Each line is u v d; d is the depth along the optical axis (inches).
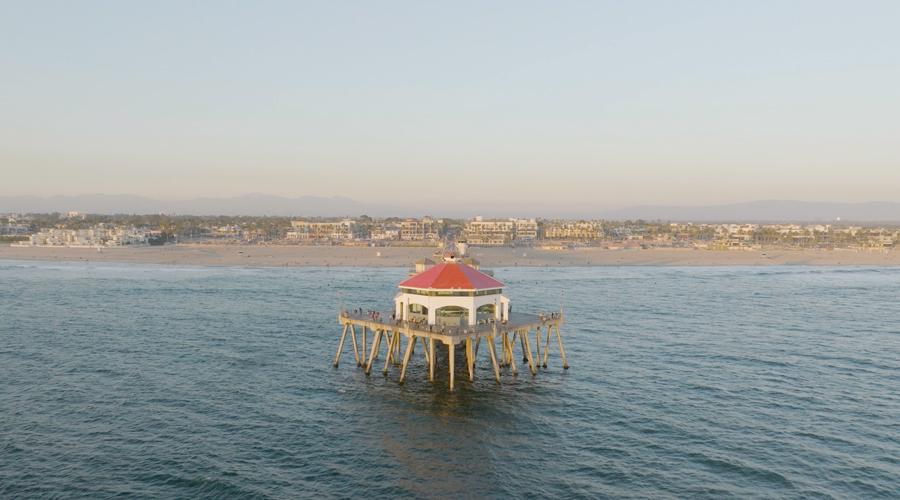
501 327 2245.3
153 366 2460.6
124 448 1640.0
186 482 1451.8
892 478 1489.9
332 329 3284.9
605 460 1599.4
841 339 3097.9
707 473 1520.7
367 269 7327.8
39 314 3654.0
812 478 1491.1
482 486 1457.9
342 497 1395.2
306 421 1866.4
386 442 1715.1
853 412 1955.0
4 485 1418.6
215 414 1914.4
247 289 5093.5
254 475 1496.1
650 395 2134.6
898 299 4766.2
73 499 1364.4
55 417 1861.5
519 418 1905.8
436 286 2247.8
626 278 6471.5
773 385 2252.7
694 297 4827.8
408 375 2370.8
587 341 3029.0
